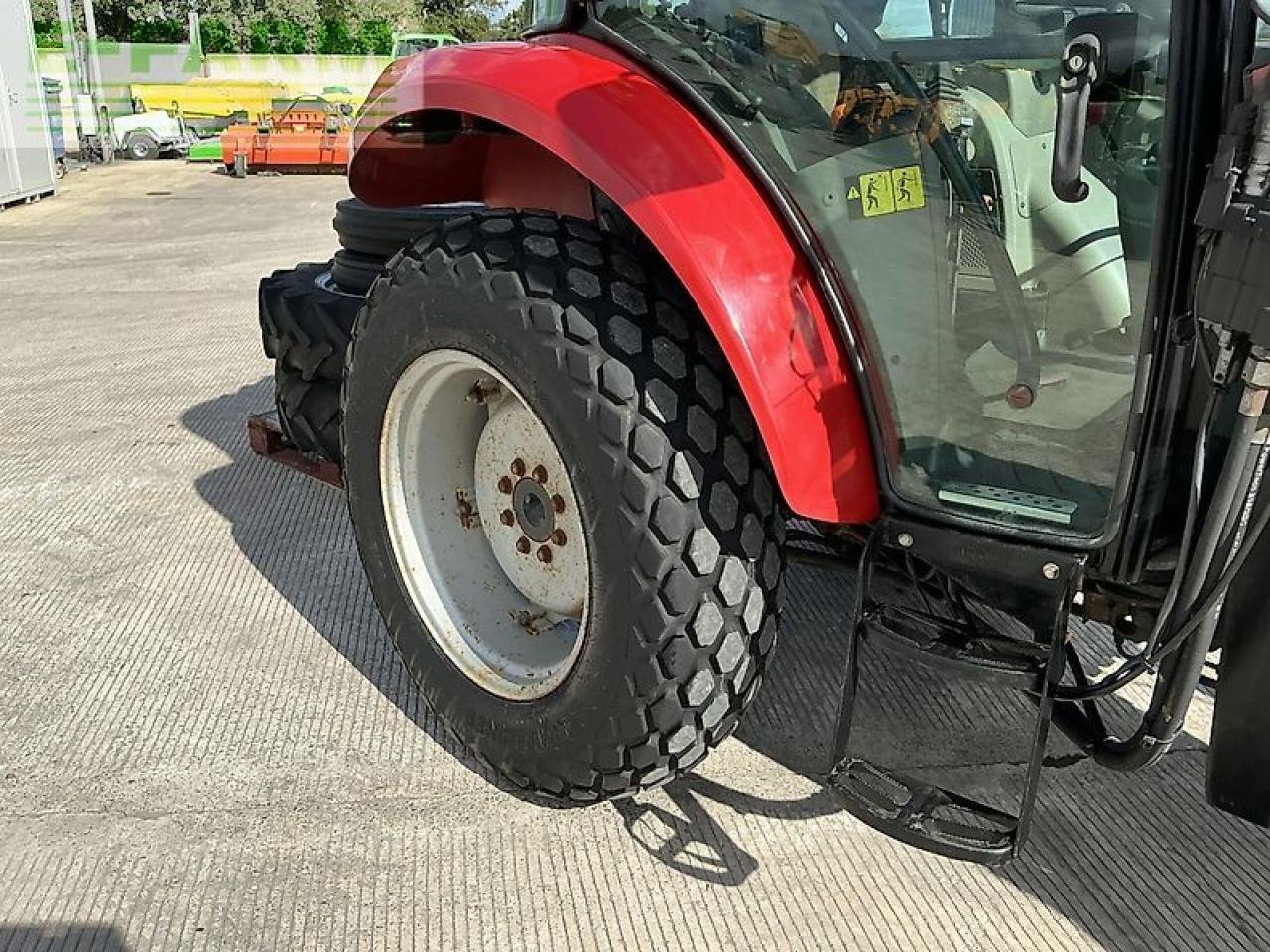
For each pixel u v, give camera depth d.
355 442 2.36
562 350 1.82
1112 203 1.56
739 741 2.37
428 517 2.34
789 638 2.78
